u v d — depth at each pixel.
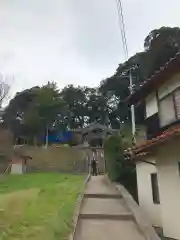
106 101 61.00
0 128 44.09
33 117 46.97
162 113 10.93
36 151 38.84
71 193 13.76
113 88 51.31
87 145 50.03
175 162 9.12
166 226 9.59
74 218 9.10
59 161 38.34
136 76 34.66
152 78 10.34
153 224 11.53
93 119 62.34
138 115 20.97
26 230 7.51
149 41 36.44
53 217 8.65
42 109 47.09
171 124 10.20
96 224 9.14
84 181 19.08
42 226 7.85
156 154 10.43
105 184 17.72
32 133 49.22
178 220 8.86
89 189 15.42
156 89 11.42
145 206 12.79
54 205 10.83
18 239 6.90
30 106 50.34
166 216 9.63
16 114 52.78
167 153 9.63
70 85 63.84
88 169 34.62
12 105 53.47
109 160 17.22
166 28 32.81
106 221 9.51
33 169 36.84
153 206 11.83
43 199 12.09
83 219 9.75
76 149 40.38
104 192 14.09
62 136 52.62
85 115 62.53
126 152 12.07
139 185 13.82
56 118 50.03
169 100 10.42
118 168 16.56
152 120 12.07
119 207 11.23
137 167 14.25
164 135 7.83
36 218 8.79
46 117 47.31
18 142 49.88
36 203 11.18
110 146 17.27
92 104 61.31
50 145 47.69
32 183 20.20
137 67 35.94
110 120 59.12
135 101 13.09
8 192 15.42
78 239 7.67
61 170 36.19
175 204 9.09
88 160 36.88
